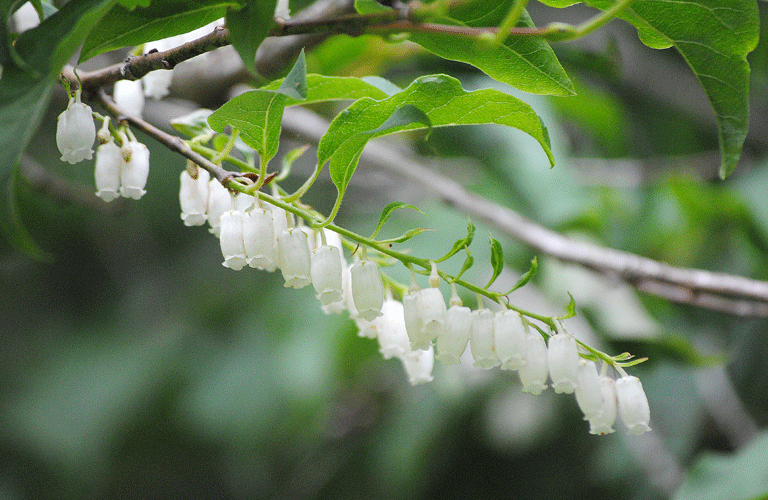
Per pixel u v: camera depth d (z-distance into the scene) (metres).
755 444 0.80
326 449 1.48
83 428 1.61
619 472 1.18
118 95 0.74
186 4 0.69
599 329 1.02
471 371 1.27
